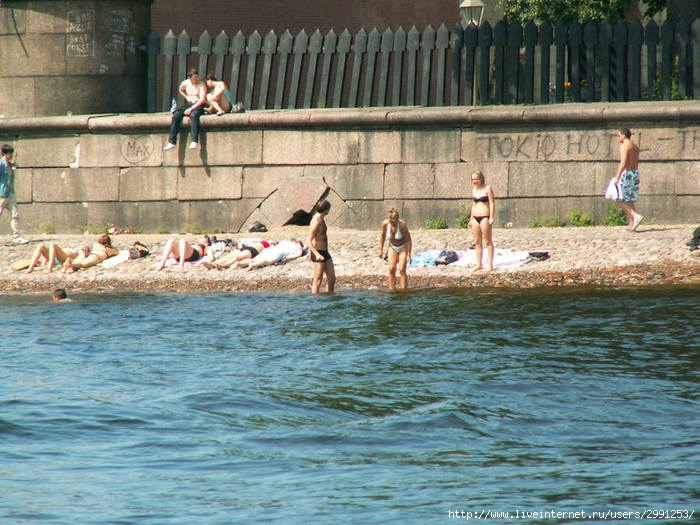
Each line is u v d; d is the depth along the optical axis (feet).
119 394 128.98
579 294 204.13
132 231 305.73
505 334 166.40
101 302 220.84
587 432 108.58
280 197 295.69
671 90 278.05
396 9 374.43
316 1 376.48
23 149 312.91
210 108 302.04
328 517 81.61
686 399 122.21
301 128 293.64
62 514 82.89
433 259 245.45
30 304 220.23
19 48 315.78
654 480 90.43
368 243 265.54
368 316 189.57
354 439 107.04
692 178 269.03
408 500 85.76
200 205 302.04
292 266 252.01
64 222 310.86
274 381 136.15
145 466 97.40
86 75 313.12
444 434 108.58
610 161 274.57
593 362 143.64
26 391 131.13
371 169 289.94
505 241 255.91
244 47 305.94
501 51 287.69
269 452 102.32
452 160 284.82
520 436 107.55
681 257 231.71
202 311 204.03
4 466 97.09
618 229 263.70
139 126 302.86
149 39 319.06
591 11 307.37
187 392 129.80
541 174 279.49
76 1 312.09
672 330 164.86
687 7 308.19
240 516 82.23
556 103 284.61
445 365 143.95
